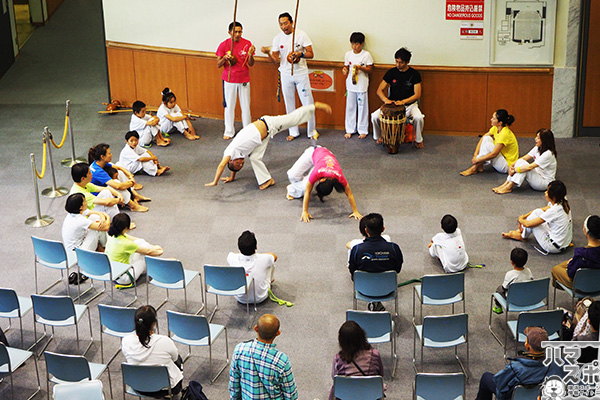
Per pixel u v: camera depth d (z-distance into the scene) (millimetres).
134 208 8750
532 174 8828
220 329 6199
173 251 7922
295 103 10922
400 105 9953
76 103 12133
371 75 10523
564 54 10055
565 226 7582
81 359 5461
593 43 9953
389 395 5934
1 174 9688
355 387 5102
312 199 8930
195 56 11211
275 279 7406
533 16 9898
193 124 11297
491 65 10203
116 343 6605
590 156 9812
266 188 9258
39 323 6773
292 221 8461
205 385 6102
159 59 11492
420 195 8953
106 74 12992
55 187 9227
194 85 11422
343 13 10320
